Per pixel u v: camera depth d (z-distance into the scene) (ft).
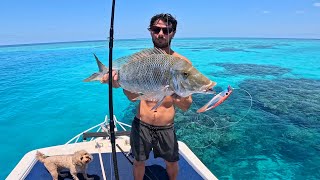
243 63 97.60
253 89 55.52
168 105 12.44
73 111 45.01
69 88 59.72
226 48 174.19
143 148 12.67
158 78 9.65
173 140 12.63
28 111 45.03
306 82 64.28
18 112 44.50
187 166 15.78
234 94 49.85
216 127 33.96
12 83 64.64
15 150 32.27
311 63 98.84
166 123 12.38
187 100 11.51
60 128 38.47
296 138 31.78
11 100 51.01
